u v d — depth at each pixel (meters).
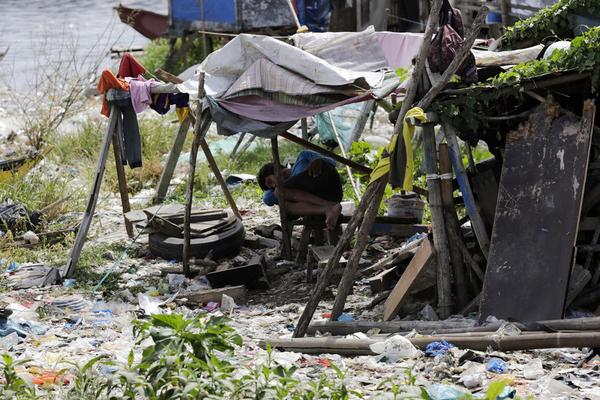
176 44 29.62
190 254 12.41
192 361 6.05
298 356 8.50
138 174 17.31
